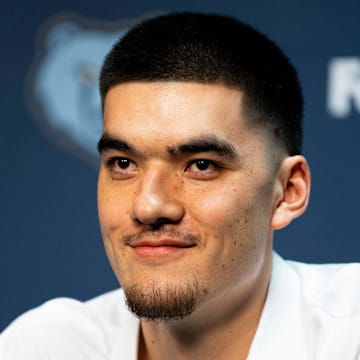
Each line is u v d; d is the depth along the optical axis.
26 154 5.16
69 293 5.06
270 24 4.92
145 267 2.41
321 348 2.75
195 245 2.39
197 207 2.38
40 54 5.18
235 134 2.43
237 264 2.47
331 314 2.83
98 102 5.09
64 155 5.12
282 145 2.64
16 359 3.04
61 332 3.07
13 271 5.13
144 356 2.93
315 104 4.79
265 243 2.59
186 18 2.69
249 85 2.50
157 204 2.34
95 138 5.08
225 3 5.01
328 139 4.75
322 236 4.72
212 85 2.42
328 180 4.73
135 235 2.42
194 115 2.38
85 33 5.14
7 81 5.20
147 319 2.51
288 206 2.67
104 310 3.13
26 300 5.11
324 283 2.98
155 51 2.48
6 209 5.15
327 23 4.82
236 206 2.42
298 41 4.86
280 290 2.83
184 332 2.66
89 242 5.06
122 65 2.49
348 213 4.69
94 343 3.03
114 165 2.50
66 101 5.14
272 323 2.76
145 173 2.40
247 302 2.68
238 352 2.74
